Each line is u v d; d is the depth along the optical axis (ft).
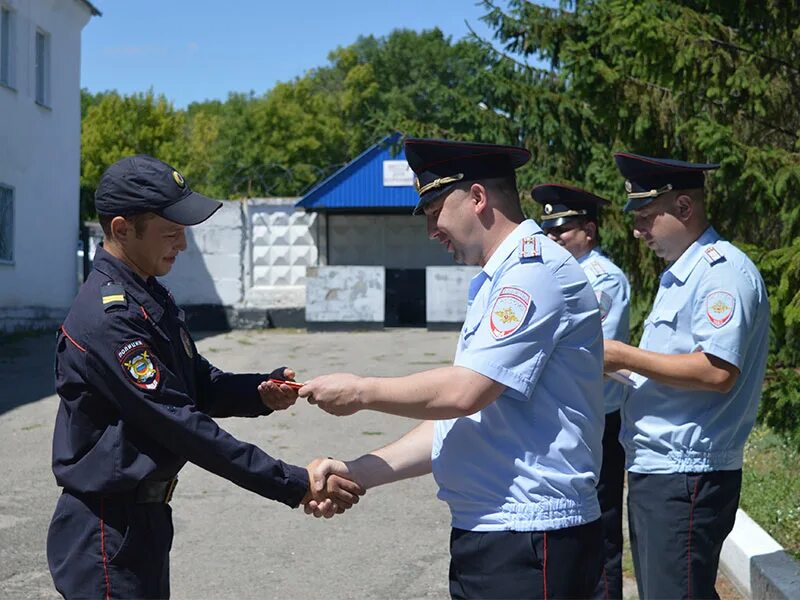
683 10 23.03
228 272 65.21
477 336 8.80
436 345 52.70
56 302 62.69
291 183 157.07
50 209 61.67
